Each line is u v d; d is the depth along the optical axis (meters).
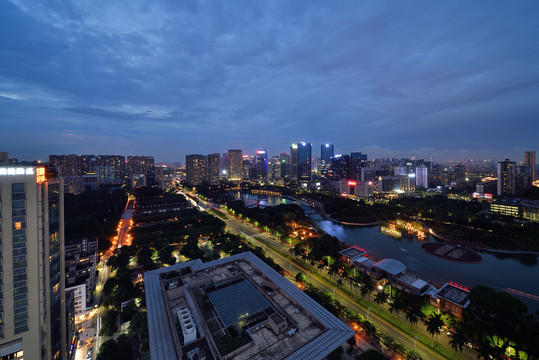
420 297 119.94
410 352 86.50
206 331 76.12
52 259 84.25
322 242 195.62
